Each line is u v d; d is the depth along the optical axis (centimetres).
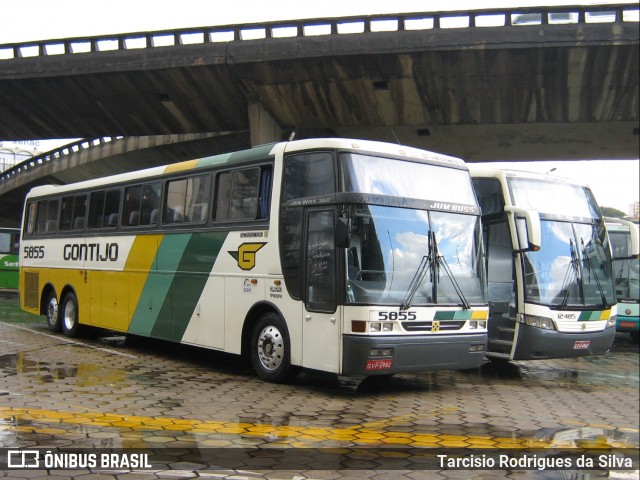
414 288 807
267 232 884
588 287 1102
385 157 837
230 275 939
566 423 743
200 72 2838
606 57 2383
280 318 860
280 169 877
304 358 815
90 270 1283
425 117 2884
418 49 2497
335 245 764
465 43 2450
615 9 2364
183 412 694
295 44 2641
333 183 799
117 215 1216
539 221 1001
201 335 986
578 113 2708
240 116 3144
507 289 1064
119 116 3278
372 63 2598
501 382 1043
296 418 689
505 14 2445
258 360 898
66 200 1409
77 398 745
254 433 616
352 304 764
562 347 1049
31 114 3359
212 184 995
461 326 845
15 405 693
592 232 1146
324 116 2981
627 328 1697
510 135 3189
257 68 2745
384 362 768
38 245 1503
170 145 4116
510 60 2472
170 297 1055
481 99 2708
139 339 1370
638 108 2616
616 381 1116
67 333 1361
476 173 1132
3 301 2425
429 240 840
